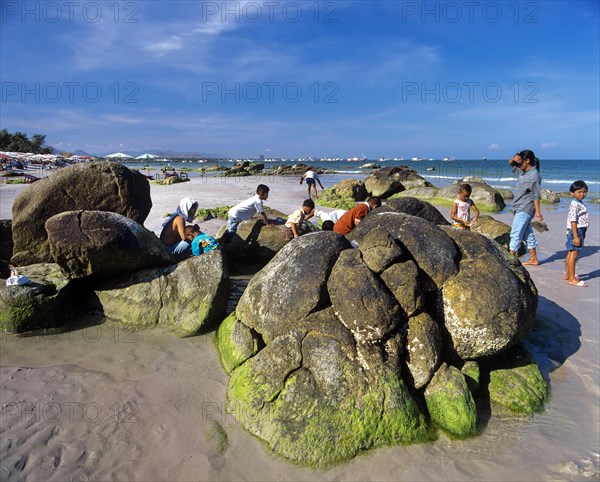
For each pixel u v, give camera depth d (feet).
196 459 12.42
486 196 63.00
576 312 22.30
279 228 30.55
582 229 25.95
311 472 12.09
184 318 19.75
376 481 11.80
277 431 13.05
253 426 13.50
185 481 11.71
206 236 25.12
